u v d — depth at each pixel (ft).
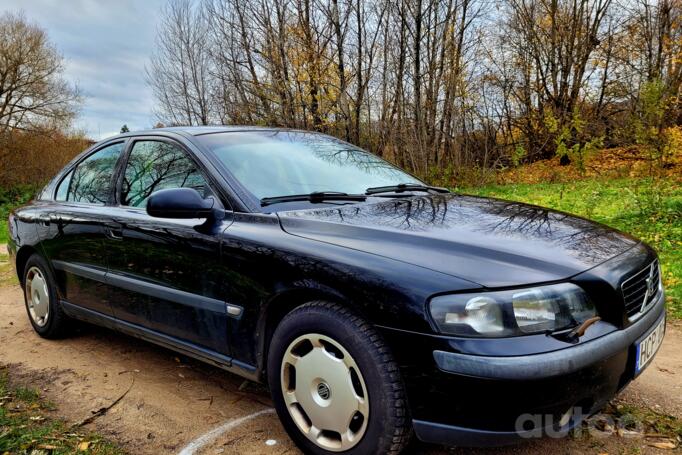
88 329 13.97
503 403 5.88
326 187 9.87
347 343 6.77
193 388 10.21
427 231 7.39
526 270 6.47
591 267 6.89
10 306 17.29
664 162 35.55
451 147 62.95
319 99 55.47
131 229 9.98
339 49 54.80
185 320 9.12
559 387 5.98
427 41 59.16
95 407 9.43
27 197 88.22
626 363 6.90
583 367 6.12
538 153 77.10
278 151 10.45
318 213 8.38
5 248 33.78
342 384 6.93
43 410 9.32
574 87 77.05
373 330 6.64
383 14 56.39
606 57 76.84
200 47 68.33
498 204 9.62
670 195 30.91
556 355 5.98
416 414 6.31
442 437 6.21
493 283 6.18
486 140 66.80
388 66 58.29
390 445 6.53
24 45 93.91
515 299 6.10
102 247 10.75
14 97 95.45
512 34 78.38
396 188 10.56
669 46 65.87
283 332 7.57
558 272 6.55
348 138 56.65
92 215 11.02
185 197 8.37
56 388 10.33
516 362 5.84
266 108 55.77
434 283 6.30
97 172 12.01
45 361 11.85
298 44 54.49
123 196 10.89
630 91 68.64
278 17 54.03
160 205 8.25
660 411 8.84
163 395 9.91
